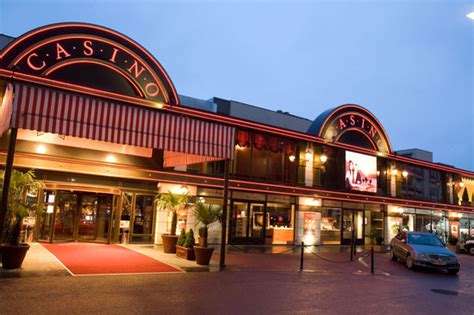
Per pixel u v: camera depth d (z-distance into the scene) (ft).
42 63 52.06
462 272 57.41
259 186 77.20
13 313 23.68
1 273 34.40
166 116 44.27
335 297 33.55
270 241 80.33
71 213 59.77
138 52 59.57
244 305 28.96
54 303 26.35
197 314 25.89
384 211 102.53
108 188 60.44
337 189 90.38
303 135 84.33
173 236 54.85
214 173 72.79
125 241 62.13
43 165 54.75
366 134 97.50
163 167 65.16
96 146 59.62
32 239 56.24
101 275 36.58
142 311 25.75
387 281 44.14
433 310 31.07
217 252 61.52
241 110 98.89
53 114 36.99
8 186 35.63
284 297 32.37
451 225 122.11
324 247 84.28
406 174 106.83
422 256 54.75
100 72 57.06
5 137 52.54
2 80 49.29
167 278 37.55
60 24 53.47
